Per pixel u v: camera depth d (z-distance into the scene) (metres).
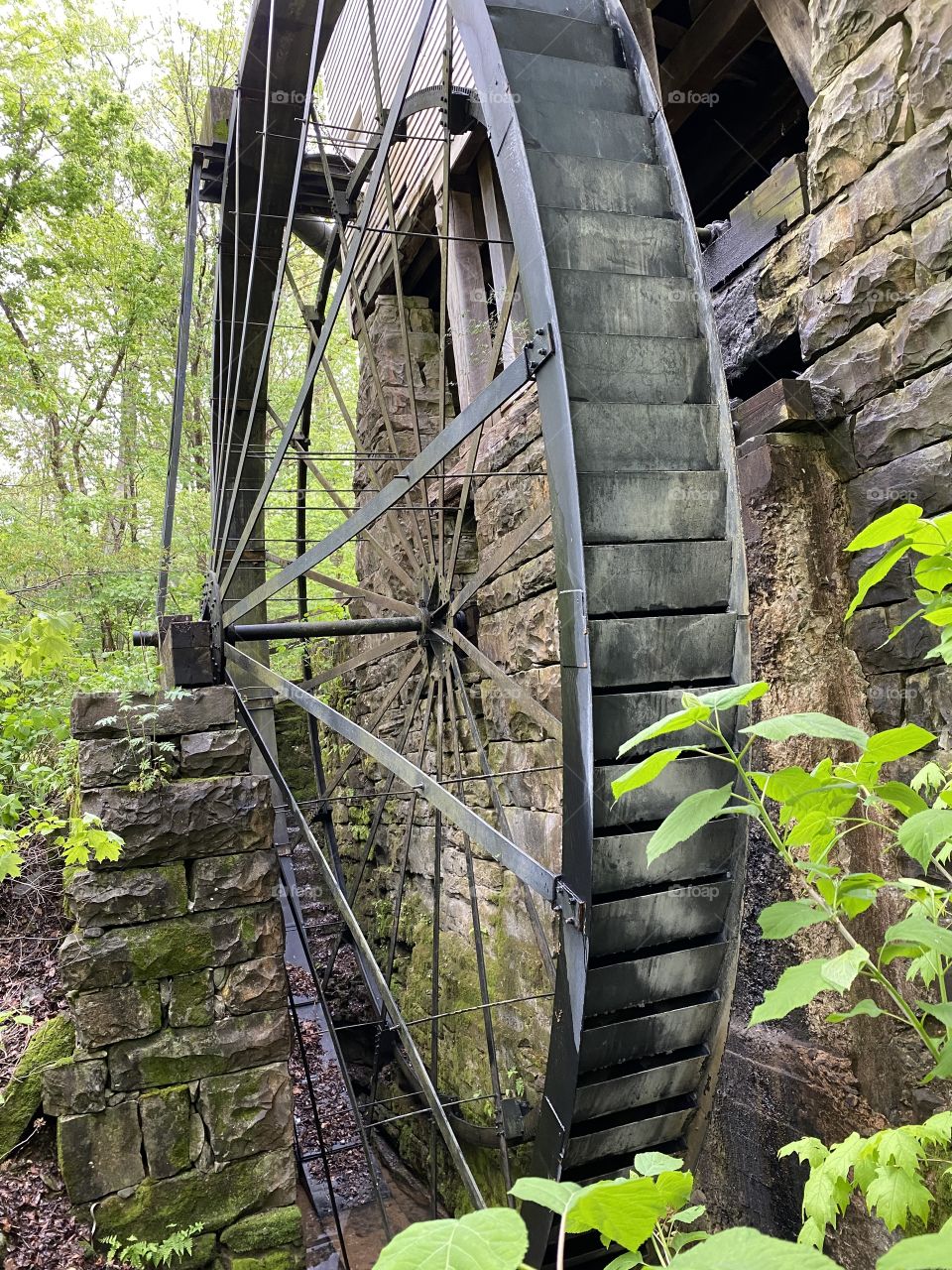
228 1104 3.73
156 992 3.77
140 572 9.61
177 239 12.48
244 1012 3.86
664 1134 3.27
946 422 2.64
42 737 4.91
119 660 6.82
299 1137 5.74
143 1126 3.61
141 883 3.84
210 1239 3.58
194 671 5.12
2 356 10.84
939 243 2.64
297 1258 3.60
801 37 3.54
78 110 11.12
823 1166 1.27
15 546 9.53
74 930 3.89
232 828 4.00
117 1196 3.51
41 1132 3.58
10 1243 3.28
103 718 4.05
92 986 3.68
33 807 4.42
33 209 11.41
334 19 4.47
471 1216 0.55
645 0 4.02
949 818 1.00
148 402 12.20
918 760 2.72
